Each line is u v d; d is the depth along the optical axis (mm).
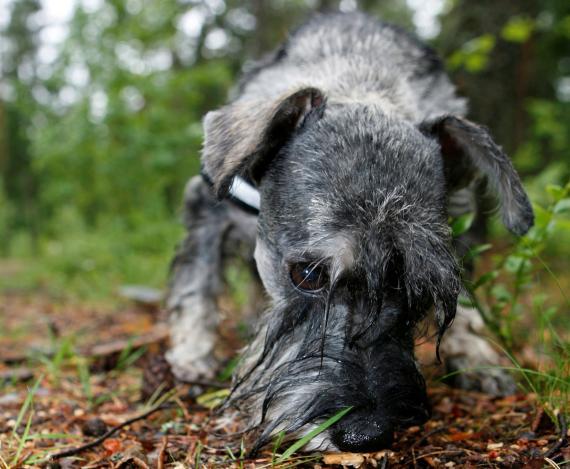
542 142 1332
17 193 3281
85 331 634
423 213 313
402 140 338
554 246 894
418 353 441
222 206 450
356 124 347
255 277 472
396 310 308
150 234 1106
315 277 322
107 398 413
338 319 309
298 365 309
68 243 1121
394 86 417
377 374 295
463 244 410
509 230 354
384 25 495
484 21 911
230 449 316
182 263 485
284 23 2158
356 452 284
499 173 352
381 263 295
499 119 934
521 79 1023
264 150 348
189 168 1144
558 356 371
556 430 318
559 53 1544
